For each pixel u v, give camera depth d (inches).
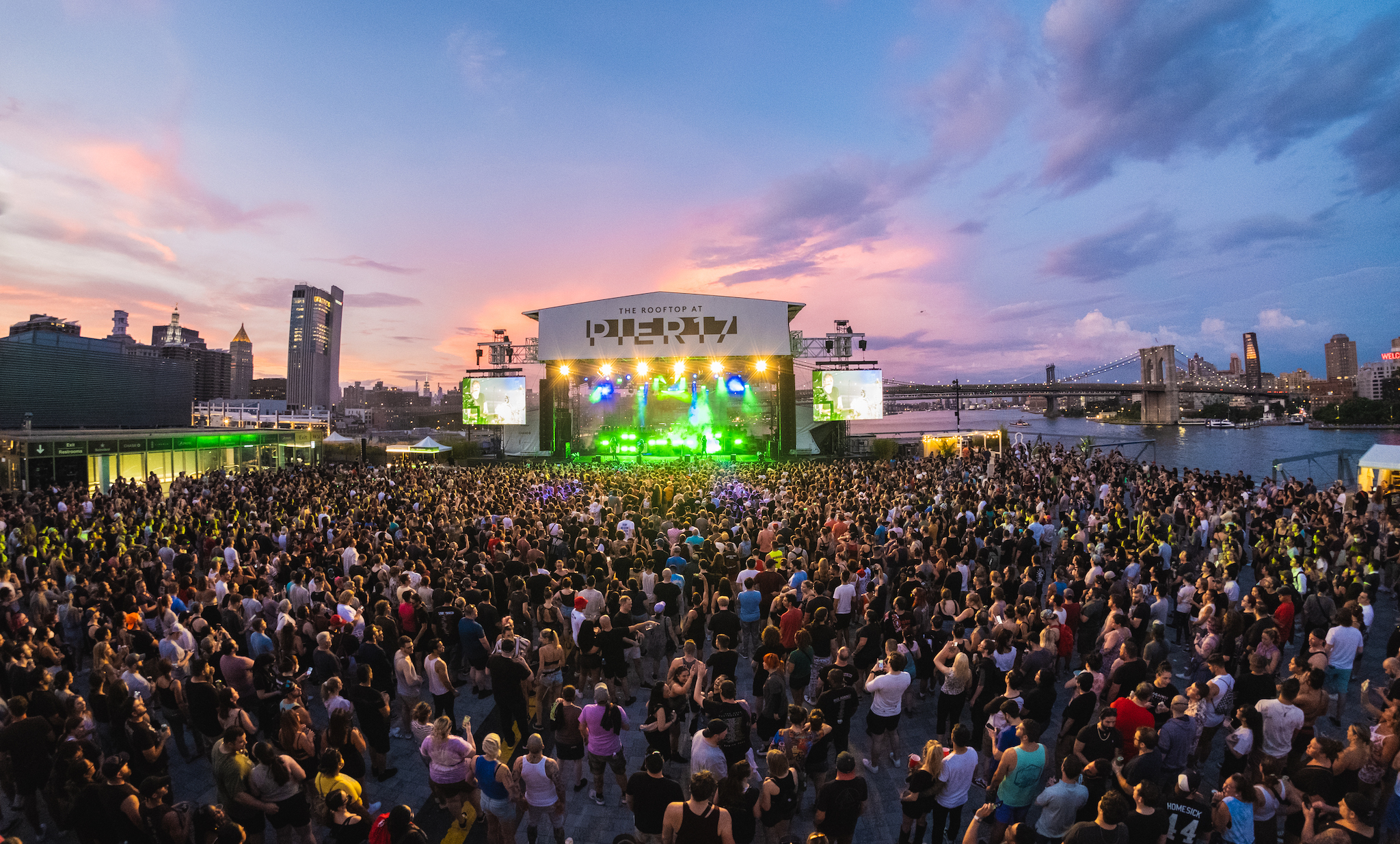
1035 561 542.0
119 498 919.7
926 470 1160.8
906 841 239.9
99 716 294.2
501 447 2079.2
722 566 489.7
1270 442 3759.8
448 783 253.9
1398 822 208.8
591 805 288.2
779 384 1903.3
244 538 614.5
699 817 195.3
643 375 1894.7
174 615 353.1
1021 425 6122.1
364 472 1371.8
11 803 279.6
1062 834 211.5
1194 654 400.2
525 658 358.6
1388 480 808.9
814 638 362.6
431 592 429.7
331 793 215.0
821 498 776.9
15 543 627.5
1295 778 217.9
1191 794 194.4
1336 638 340.5
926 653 372.5
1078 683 279.7
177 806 213.8
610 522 651.5
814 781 269.9
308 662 375.9
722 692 260.7
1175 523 650.8
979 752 303.7
